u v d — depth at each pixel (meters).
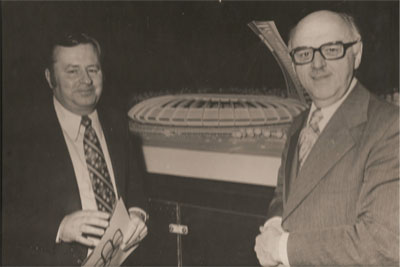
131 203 2.10
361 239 1.78
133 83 2.05
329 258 1.83
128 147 2.08
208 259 2.04
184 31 1.98
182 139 2.03
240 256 2.00
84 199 2.08
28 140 2.10
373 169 1.77
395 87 1.77
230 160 1.99
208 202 2.03
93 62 2.05
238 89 1.94
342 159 1.82
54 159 2.08
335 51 1.81
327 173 1.84
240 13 1.91
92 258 2.08
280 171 1.92
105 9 2.03
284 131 1.91
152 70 2.03
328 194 1.84
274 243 1.93
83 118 2.07
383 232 1.75
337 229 1.82
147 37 2.02
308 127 1.88
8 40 2.08
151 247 2.11
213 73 1.97
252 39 1.91
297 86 1.87
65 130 2.08
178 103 2.02
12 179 2.11
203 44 1.96
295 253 1.89
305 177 1.88
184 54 1.99
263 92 1.92
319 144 1.86
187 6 1.96
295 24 1.85
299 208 1.89
